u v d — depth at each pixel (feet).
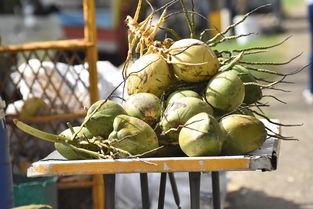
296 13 133.59
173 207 18.30
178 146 11.29
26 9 45.96
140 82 11.86
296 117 35.42
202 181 17.83
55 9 46.70
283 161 27.20
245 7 76.64
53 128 17.87
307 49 65.26
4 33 44.75
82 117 17.79
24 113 17.66
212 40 12.50
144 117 11.41
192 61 11.46
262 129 11.18
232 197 22.79
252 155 10.77
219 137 10.69
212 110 11.34
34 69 18.48
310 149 28.91
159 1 53.72
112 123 11.28
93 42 17.67
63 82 18.20
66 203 18.08
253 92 12.30
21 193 16.01
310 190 23.31
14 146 17.65
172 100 11.42
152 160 10.37
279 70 50.85
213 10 57.98
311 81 40.47
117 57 48.96
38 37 45.55
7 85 18.47
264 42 62.85
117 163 10.47
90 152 11.00
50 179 16.71
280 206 21.66
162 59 11.83
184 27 53.62
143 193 13.96
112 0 48.06
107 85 18.48
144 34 12.48
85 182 17.75
